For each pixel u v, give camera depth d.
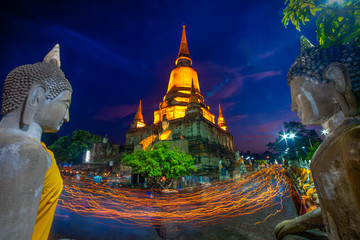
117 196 14.66
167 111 57.28
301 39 2.14
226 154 58.69
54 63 2.02
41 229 1.54
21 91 1.52
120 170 34.34
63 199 13.46
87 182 24.45
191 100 52.56
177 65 67.81
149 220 9.11
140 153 13.16
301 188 9.81
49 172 1.56
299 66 1.72
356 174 1.19
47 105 1.63
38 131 1.64
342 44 1.67
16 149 1.22
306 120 1.72
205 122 50.91
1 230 1.06
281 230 2.32
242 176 35.88
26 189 1.20
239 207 11.46
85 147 56.53
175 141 25.45
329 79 1.54
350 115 1.45
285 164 41.50
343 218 1.33
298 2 2.18
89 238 7.05
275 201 12.69
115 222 8.77
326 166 1.47
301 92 1.71
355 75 1.50
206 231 7.61
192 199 13.07
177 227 7.56
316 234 2.04
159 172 12.06
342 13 1.92
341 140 1.34
